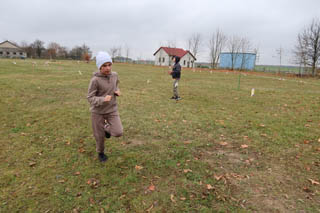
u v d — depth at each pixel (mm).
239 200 2568
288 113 6441
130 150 3785
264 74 30750
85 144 3977
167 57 58938
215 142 4188
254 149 3902
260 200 2572
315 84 17391
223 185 2846
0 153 3561
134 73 21391
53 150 3719
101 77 2994
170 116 5793
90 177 2971
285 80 20828
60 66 26844
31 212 2334
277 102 8156
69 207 2414
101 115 3133
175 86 7934
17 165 3225
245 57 44375
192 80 16234
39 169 3131
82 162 3354
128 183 2850
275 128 4992
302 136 4523
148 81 13250
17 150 3684
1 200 2494
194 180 2941
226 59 48594
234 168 3270
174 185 2830
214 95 9312
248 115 6105
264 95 9820
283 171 3191
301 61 30562
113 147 3877
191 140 4262
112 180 2910
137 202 2506
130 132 4594
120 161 3400
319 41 28938
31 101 7070
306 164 3389
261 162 3453
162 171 3146
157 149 3844
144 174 3062
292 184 2881
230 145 4066
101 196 2594
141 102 7414
